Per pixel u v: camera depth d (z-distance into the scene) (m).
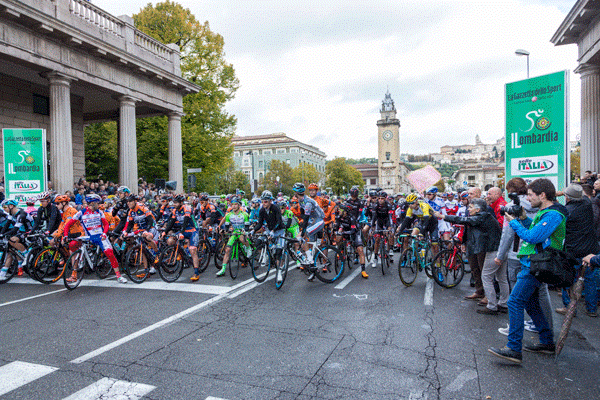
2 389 3.16
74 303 5.82
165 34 23.78
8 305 5.77
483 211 5.36
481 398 2.99
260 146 97.62
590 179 9.41
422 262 7.37
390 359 3.71
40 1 12.57
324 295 6.29
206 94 25.30
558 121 7.42
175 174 19.64
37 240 7.99
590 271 5.07
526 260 3.72
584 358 3.79
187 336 4.37
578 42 14.62
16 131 10.09
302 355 3.82
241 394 3.06
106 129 28.78
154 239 8.03
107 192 14.88
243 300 5.96
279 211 6.92
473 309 5.46
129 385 3.22
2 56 11.78
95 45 14.16
